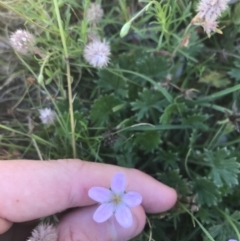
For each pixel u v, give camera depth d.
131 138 0.09
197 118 0.09
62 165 0.07
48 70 0.08
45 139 0.09
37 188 0.07
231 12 0.09
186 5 0.09
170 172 0.09
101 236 0.07
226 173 0.08
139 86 0.09
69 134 0.08
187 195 0.09
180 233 0.09
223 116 0.09
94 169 0.07
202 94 0.09
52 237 0.07
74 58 0.09
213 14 0.07
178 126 0.09
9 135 0.09
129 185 0.08
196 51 0.09
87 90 0.10
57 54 0.09
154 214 0.08
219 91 0.09
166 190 0.08
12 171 0.07
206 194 0.09
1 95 0.09
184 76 0.09
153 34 0.09
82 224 0.07
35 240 0.07
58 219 0.08
